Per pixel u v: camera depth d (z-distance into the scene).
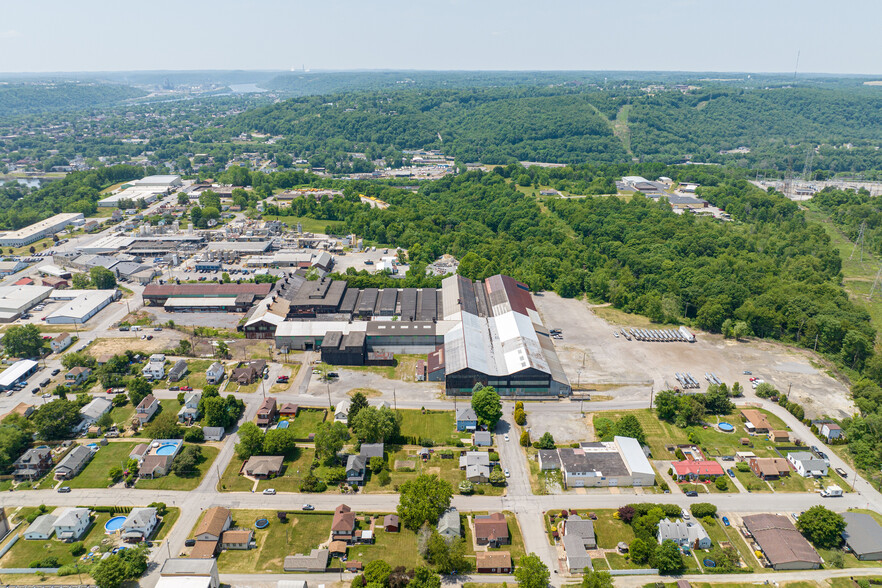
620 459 164.00
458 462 167.38
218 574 128.50
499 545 137.88
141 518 138.75
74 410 177.50
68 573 128.50
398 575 124.88
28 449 168.38
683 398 190.50
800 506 152.00
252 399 197.75
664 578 129.75
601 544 139.00
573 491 157.00
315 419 187.00
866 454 167.00
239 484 157.75
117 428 180.12
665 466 166.88
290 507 149.38
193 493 154.00
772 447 175.62
